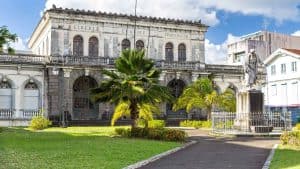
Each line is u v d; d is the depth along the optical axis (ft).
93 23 179.73
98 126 155.63
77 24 177.37
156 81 101.65
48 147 73.05
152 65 103.40
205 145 83.05
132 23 184.96
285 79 208.33
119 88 99.04
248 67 115.14
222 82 195.52
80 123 164.04
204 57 197.16
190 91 161.27
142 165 54.24
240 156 64.49
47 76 169.58
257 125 109.91
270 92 217.97
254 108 111.96
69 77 170.81
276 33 241.96
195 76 188.55
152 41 188.85
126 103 100.68
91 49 179.73
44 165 51.78
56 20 173.99
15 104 165.89
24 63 166.71
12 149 69.41
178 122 177.78
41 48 193.16
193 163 56.54
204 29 197.16
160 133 92.48
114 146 75.25
